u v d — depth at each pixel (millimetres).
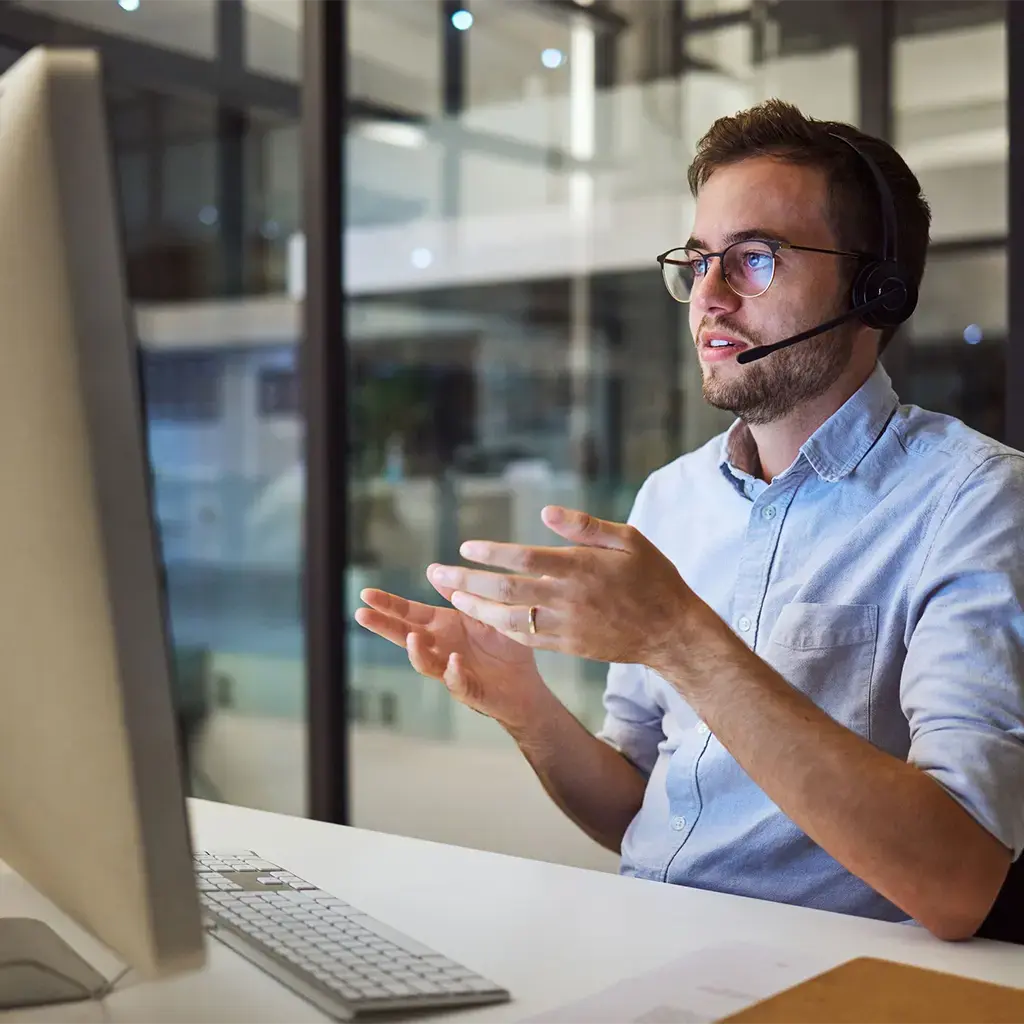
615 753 1430
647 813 1351
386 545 3129
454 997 729
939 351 2320
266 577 3391
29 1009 726
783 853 1202
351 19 3109
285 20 3326
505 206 3158
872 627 1228
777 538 1328
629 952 840
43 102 545
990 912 1059
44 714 626
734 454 1443
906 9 2408
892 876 926
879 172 1304
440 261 3188
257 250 3441
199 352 3516
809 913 944
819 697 1235
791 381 1308
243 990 761
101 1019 710
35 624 609
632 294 3068
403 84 3158
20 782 682
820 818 946
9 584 626
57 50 558
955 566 1131
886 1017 698
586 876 1041
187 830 596
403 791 3025
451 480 3191
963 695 1041
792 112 1336
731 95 2773
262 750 3354
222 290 3479
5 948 799
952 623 1094
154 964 602
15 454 591
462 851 1128
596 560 922
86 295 549
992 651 1062
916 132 2396
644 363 3074
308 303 2809
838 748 956
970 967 840
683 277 1396
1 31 3367
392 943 814
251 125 3408
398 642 1208
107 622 565
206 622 3451
